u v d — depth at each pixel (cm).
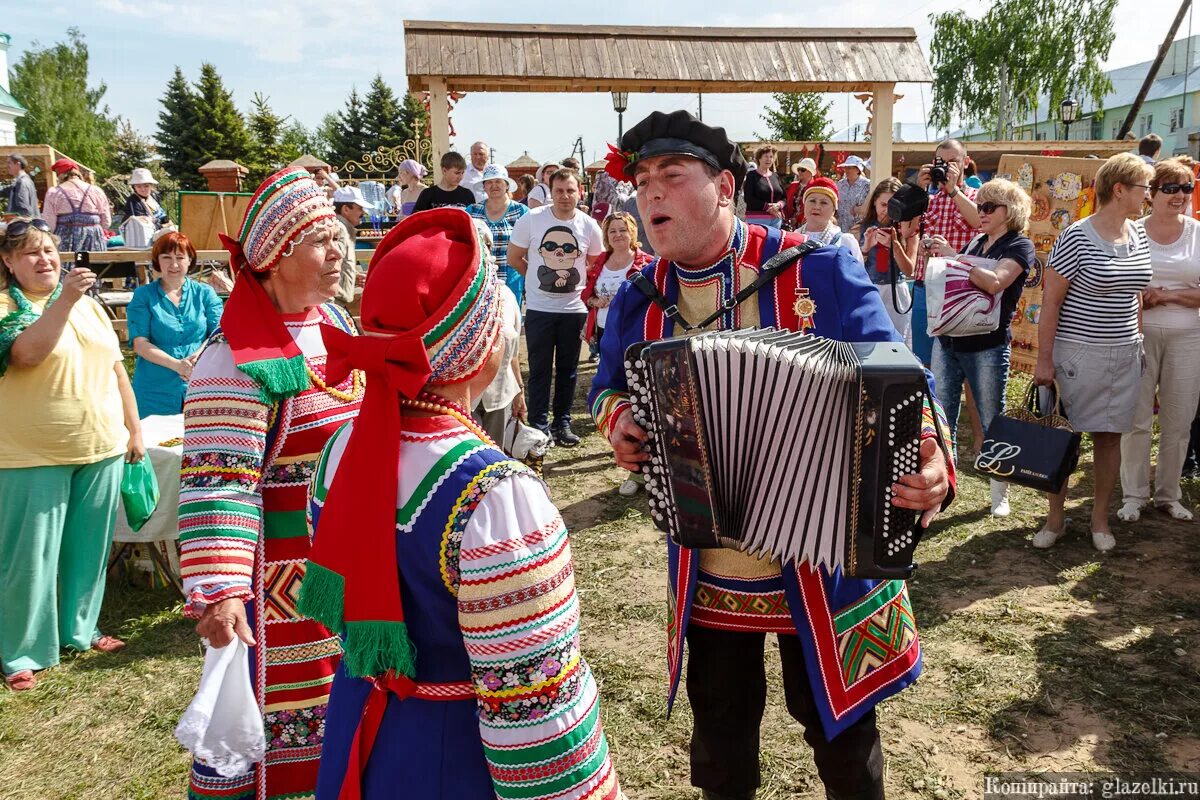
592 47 982
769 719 330
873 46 1039
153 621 438
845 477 176
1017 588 432
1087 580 438
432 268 133
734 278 209
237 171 1459
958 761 304
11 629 379
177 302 546
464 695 136
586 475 632
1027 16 4503
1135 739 311
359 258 1039
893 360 170
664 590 448
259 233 216
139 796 305
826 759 215
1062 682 347
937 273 521
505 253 742
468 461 130
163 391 543
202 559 195
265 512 216
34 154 1560
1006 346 529
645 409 189
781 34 1027
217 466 201
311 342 226
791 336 183
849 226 1075
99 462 394
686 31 1007
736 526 188
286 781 217
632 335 223
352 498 132
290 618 215
